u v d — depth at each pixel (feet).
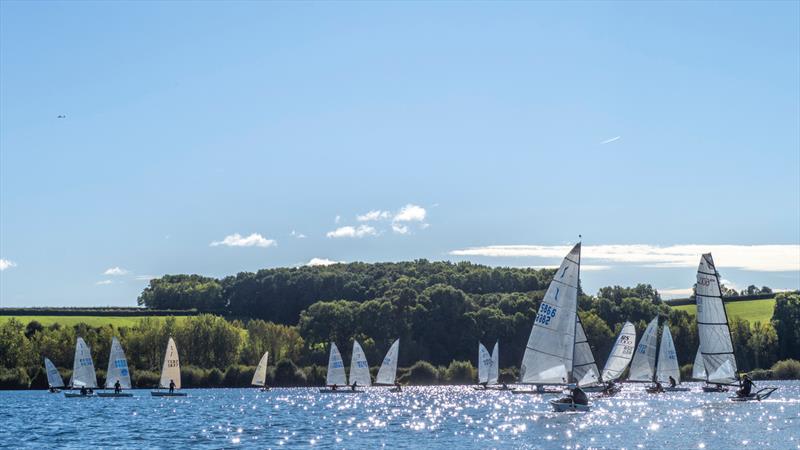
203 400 479.00
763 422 293.43
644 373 482.69
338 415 359.87
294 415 360.07
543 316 313.94
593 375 411.54
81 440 267.80
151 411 389.39
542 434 268.41
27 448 249.75
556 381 312.50
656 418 310.65
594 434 265.54
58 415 366.22
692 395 448.65
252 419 341.00
